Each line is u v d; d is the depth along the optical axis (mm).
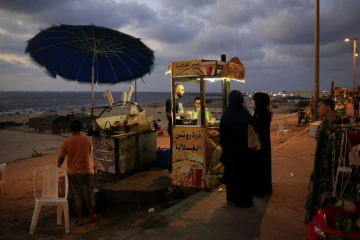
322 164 3584
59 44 7684
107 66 8719
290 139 12914
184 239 4211
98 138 7293
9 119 46375
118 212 6359
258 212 5059
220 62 6016
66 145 5637
